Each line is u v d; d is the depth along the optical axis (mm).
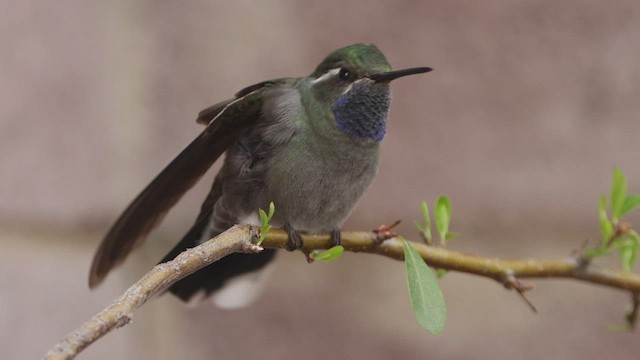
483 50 3320
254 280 3260
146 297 3113
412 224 3309
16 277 3297
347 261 3305
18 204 3301
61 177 3301
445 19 3322
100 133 3303
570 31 3320
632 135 3314
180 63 3311
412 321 3303
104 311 3104
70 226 3299
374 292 3303
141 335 3289
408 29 3320
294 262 3305
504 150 3314
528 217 3309
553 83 3318
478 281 3309
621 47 3318
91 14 3311
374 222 3309
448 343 3305
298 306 3301
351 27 3320
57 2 3311
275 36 3318
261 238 3154
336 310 3303
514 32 3320
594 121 3316
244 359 3297
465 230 3311
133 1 3311
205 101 3309
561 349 3305
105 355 3287
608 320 3307
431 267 3191
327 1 3322
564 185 3312
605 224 3195
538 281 3309
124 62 3307
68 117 3305
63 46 3309
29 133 3305
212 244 3141
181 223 3291
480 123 3316
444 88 3318
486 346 3305
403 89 3316
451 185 3312
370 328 3301
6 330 3295
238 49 3314
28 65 3309
